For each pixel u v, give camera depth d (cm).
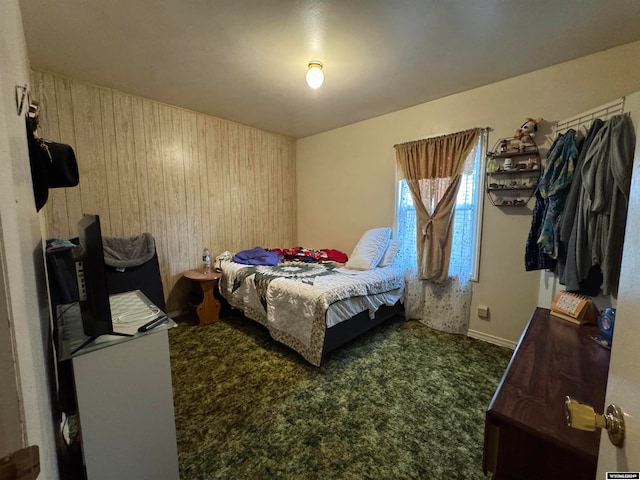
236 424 153
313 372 203
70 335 105
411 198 298
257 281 262
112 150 259
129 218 274
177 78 231
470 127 252
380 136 323
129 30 168
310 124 357
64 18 156
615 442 45
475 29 167
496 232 243
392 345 244
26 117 91
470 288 262
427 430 149
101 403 96
